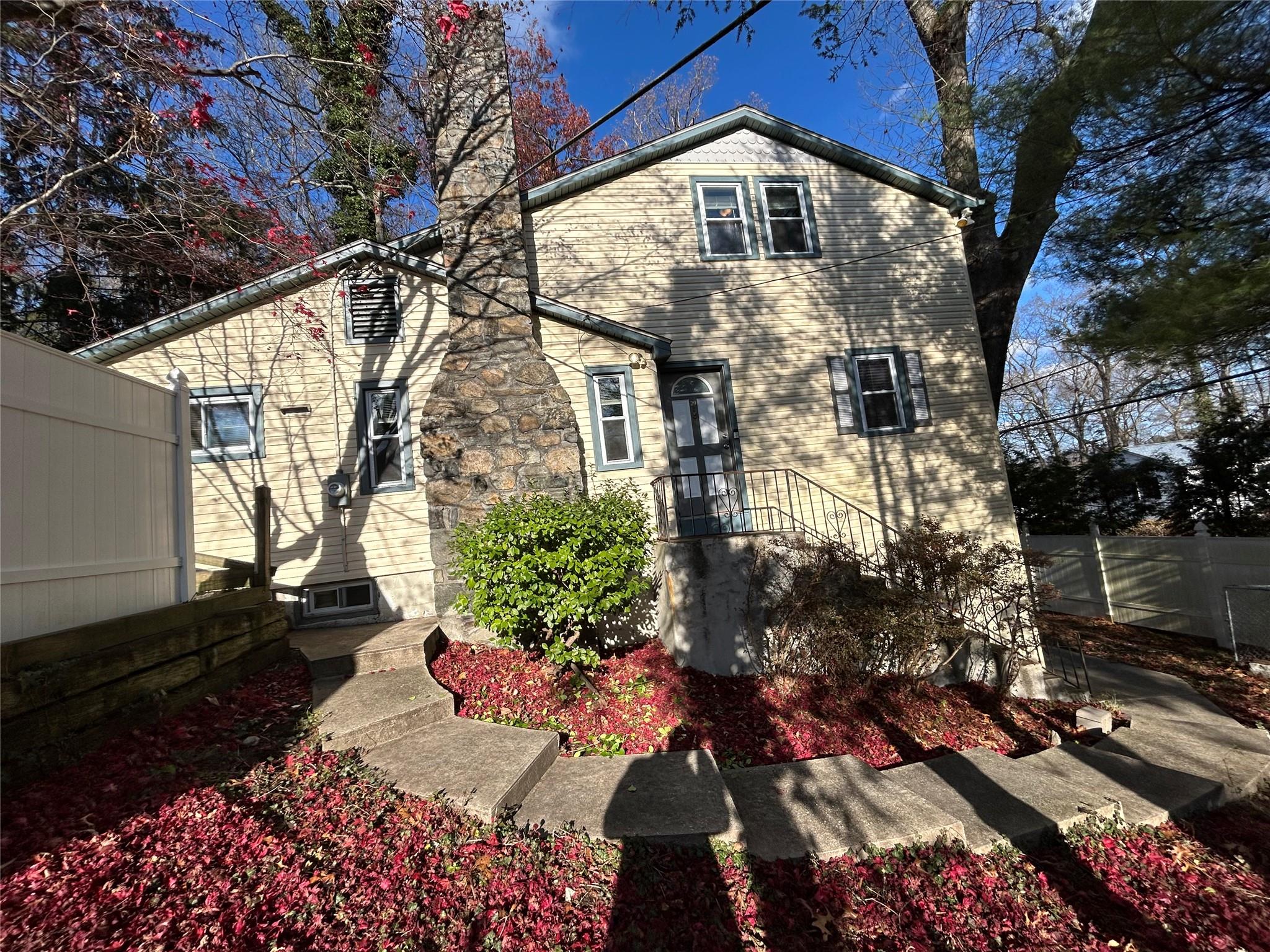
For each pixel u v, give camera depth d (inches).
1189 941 122.2
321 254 316.2
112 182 295.4
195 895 101.0
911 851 139.0
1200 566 383.9
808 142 410.6
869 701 247.1
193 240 292.5
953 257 428.8
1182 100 260.2
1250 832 166.1
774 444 382.0
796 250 406.6
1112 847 152.6
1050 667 342.3
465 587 239.8
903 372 407.2
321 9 264.1
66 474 145.1
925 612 256.5
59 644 131.0
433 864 118.0
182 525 193.2
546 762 163.0
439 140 324.2
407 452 322.7
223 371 307.3
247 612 203.3
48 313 429.4
